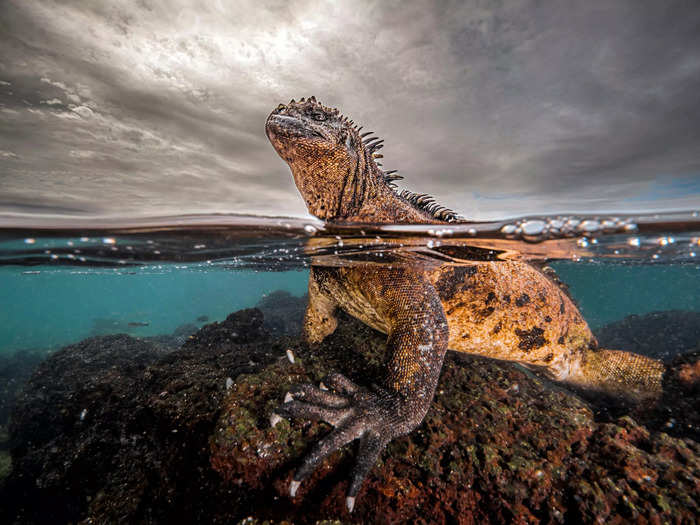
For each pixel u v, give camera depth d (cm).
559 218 23
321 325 33
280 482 19
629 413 33
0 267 42
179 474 22
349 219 25
